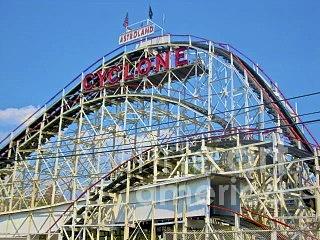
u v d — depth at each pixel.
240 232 19.92
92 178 38.84
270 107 35.78
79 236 32.28
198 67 38.00
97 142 40.41
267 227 23.98
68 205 37.34
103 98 41.12
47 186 42.19
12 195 42.22
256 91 36.59
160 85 41.09
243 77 36.88
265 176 28.00
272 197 28.19
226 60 37.81
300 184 26.83
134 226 29.41
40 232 38.03
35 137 45.28
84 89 43.34
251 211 26.08
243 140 28.70
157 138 34.25
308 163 28.14
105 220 31.06
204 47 38.03
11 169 45.34
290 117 34.16
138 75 40.72
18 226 39.75
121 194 31.03
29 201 44.31
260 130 25.95
